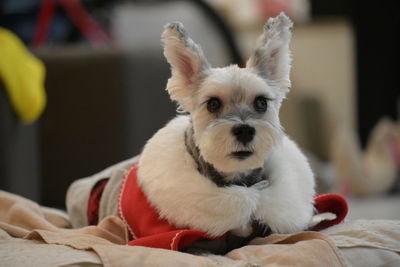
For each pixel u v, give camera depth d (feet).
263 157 5.21
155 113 13.99
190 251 5.18
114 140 13.00
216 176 5.34
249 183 5.41
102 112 12.95
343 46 18.78
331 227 5.64
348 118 18.86
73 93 12.88
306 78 19.27
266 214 5.21
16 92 10.00
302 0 19.39
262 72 5.58
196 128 5.32
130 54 13.20
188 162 5.32
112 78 12.89
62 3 15.24
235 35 18.02
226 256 4.89
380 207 12.06
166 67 14.02
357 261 4.79
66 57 12.85
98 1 16.08
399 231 5.30
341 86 18.92
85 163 13.03
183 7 16.80
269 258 4.65
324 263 4.61
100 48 13.16
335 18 18.70
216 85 5.27
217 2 19.66
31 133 11.34
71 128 12.94
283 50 5.66
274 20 5.64
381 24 17.66
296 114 18.72
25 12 16.20
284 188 5.34
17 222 5.96
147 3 16.78
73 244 4.89
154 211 5.33
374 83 17.90
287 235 5.07
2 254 4.64
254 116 5.26
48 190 13.01
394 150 14.15
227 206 5.07
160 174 5.33
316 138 18.84
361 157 14.34
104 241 5.08
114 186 6.13
